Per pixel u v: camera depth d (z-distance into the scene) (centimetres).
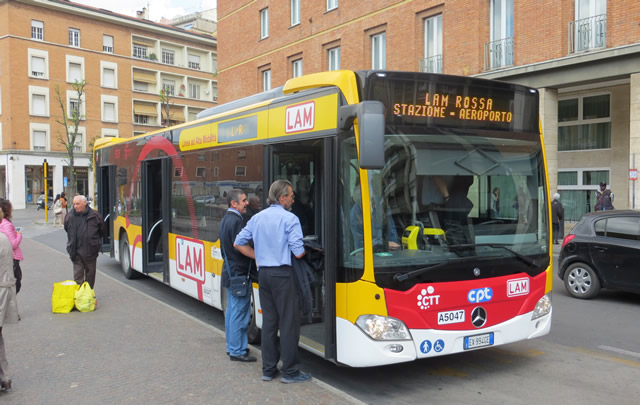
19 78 4900
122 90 5650
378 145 425
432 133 493
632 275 873
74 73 5291
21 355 589
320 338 525
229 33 3247
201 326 711
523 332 516
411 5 2094
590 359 603
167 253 910
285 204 507
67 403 454
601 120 2056
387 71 478
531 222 534
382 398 493
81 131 5341
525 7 1761
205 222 761
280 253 489
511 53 1828
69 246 834
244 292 552
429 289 470
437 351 473
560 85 1714
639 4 1498
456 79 504
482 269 494
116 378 514
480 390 509
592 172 2097
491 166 516
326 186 500
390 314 459
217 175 726
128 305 843
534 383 527
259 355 588
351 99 474
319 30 2545
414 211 478
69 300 798
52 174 5119
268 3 2897
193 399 461
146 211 1021
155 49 6012
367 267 459
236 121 678
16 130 4888
